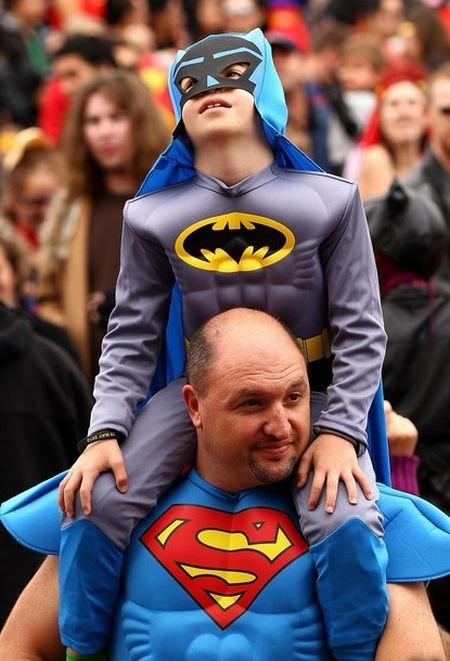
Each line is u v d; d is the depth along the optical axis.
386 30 23.83
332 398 6.52
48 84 18.86
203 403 6.37
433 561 6.47
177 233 6.61
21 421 9.84
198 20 23.17
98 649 6.68
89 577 6.52
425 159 12.37
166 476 6.59
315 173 6.65
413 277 9.16
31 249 13.23
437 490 9.08
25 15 23.47
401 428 7.95
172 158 6.69
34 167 13.73
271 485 6.56
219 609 6.35
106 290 11.96
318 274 6.63
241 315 6.40
